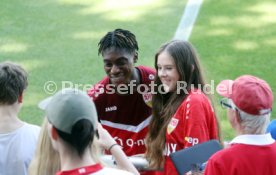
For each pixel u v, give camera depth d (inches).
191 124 155.6
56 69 348.8
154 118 168.4
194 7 446.6
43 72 344.2
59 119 100.8
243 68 350.9
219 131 170.9
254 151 123.3
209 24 417.7
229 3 451.2
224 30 407.2
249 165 122.5
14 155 138.1
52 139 103.9
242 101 123.6
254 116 123.6
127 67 175.0
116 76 175.6
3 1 458.0
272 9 437.4
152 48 378.9
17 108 142.5
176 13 437.7
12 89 138.6
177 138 161.2
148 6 450.9
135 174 129.7
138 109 180.9
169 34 403.2
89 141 102.8
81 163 102.2
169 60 162.2
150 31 407.8
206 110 159.2
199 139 154.7
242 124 125.4
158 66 166.6
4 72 139.1
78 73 343.9
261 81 127.7
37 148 110.4
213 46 382.9
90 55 368.5
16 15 433.1
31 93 315.6
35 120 286.7
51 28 412.5
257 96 123.0
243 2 451.2
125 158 130.8
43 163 107.9
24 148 138.9
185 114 158.1
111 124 184.2
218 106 291.4
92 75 341.4
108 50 173.5
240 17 426.6
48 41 390.9
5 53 372.5
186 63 162.1
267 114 124.8
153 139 168.1
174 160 144.9
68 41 391.2
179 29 411.2
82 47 381.4
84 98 103.7
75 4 455.8
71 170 101.4
